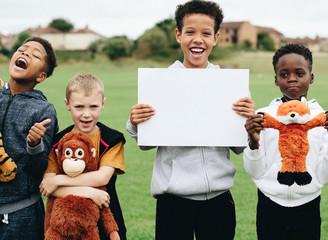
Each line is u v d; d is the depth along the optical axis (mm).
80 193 2547
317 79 39031
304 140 2529
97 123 2883
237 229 4289
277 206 2875
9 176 2625
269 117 2578
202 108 2787
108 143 2725
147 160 7496
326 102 17359
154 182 2906
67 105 2795
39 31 103188
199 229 2889
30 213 2785
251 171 2855
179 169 2846
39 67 2881
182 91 2787
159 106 2785
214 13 2961
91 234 2512
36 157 2586
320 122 2514
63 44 104500
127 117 13102
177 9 3094
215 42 3074
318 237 2902
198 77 2785
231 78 2787
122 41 72500
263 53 78125
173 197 2861
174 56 74375
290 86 2895
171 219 2854
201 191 2799
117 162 2719
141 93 2783
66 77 40125
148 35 74188
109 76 46812
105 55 74562
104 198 2574
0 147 2609
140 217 4664
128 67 68375
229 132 2795
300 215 2861
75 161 2514
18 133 2732
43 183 2617
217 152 2881
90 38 104938
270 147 2867
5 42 94562
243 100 2756
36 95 2895
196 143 2789
